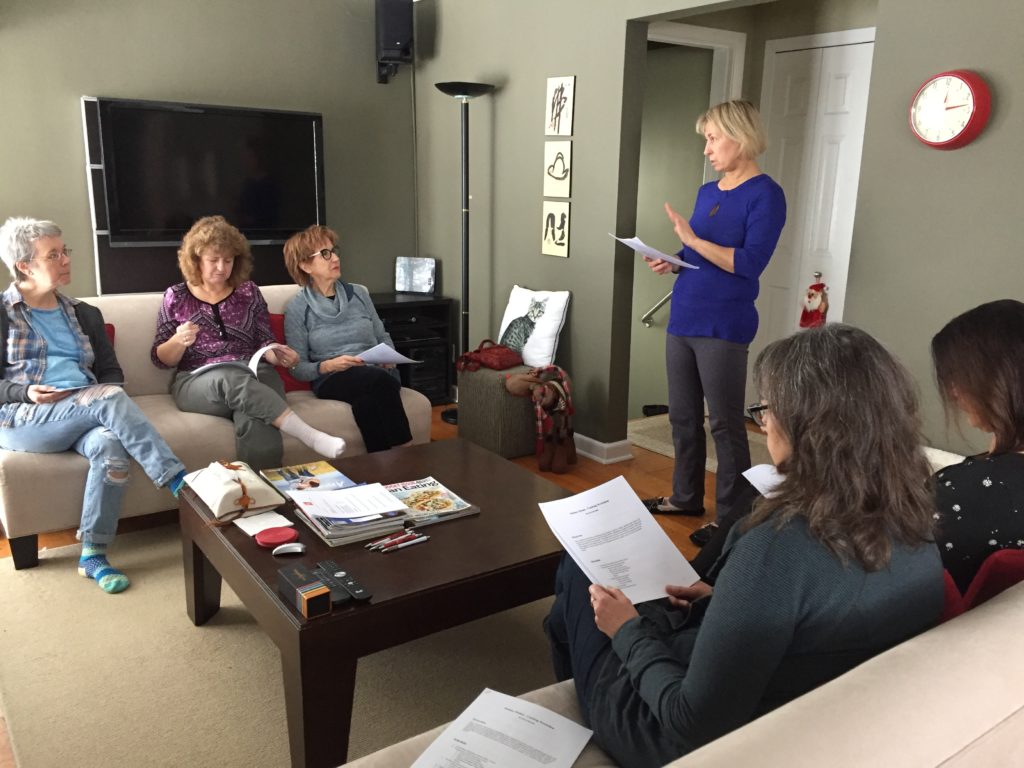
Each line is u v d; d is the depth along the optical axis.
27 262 2.57
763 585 0.96
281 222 4.48
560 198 3.87
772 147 4.23
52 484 2.52
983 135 2.30
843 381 0.97
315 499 2.04
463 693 2.04
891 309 2.60
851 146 3.88
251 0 4.27
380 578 1.73
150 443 2.55
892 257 2.57
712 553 1.81
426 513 2.04
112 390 2.56
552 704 1.38
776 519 0.99
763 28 4.16
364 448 3.12
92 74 3.95
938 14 2.36
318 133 4.47
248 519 1.98
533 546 1.91
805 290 4.19
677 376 3.02
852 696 0.80
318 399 3.18
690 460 3.11
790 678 1.02
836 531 0.95
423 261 4.90
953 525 1.24
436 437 4.13
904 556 1.00
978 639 0.89
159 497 2.74
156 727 1.87
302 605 1.56
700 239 2.80
